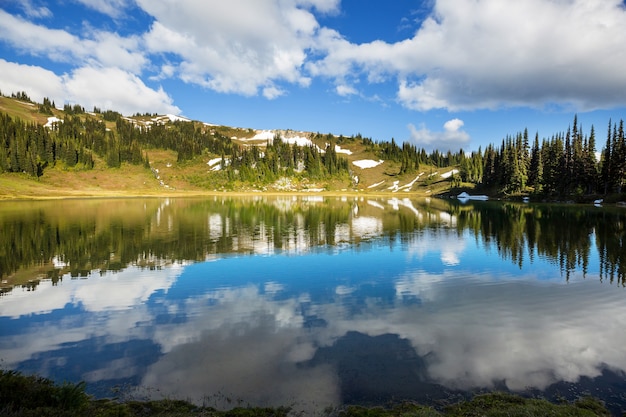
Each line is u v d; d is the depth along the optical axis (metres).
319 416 8.61
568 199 98.44
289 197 141.38
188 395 9.65
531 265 26.08
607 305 17.34
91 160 172.00
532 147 130.88
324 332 14.11
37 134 164.75
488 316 15.87
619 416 8.67
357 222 54.09
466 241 36.72
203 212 69.12
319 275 23.55
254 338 13.59
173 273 24.11
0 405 7.83
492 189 134.75
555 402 9.27
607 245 33.28
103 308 17.31
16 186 122.94
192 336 13.84
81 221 51.56
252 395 9.60
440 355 12.02
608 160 91.69
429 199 129.25
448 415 8.55
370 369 11.02
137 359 11.93
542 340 13.29
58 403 8.30
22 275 23.53
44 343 13.34
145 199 116.12
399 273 24.02
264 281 22.11
